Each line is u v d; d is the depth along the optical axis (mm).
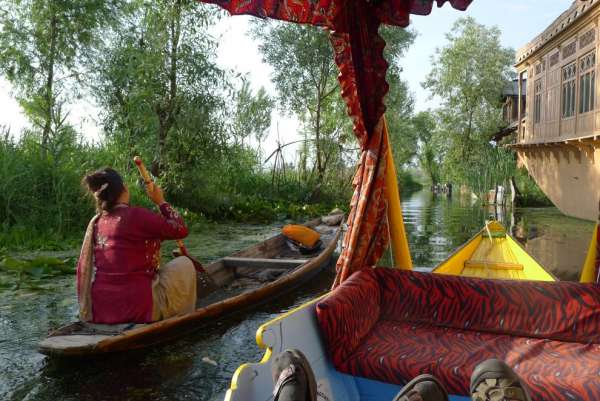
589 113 14008
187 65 12703
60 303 5336
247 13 3268
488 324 3062
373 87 3629
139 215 4066
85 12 12125
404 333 3033
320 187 19469
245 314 5230
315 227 10320
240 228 12648
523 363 2584
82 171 10469
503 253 5715
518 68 21953
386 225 3746
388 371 2641
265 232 11758
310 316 2764
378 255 3752
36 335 4406
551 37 16719
